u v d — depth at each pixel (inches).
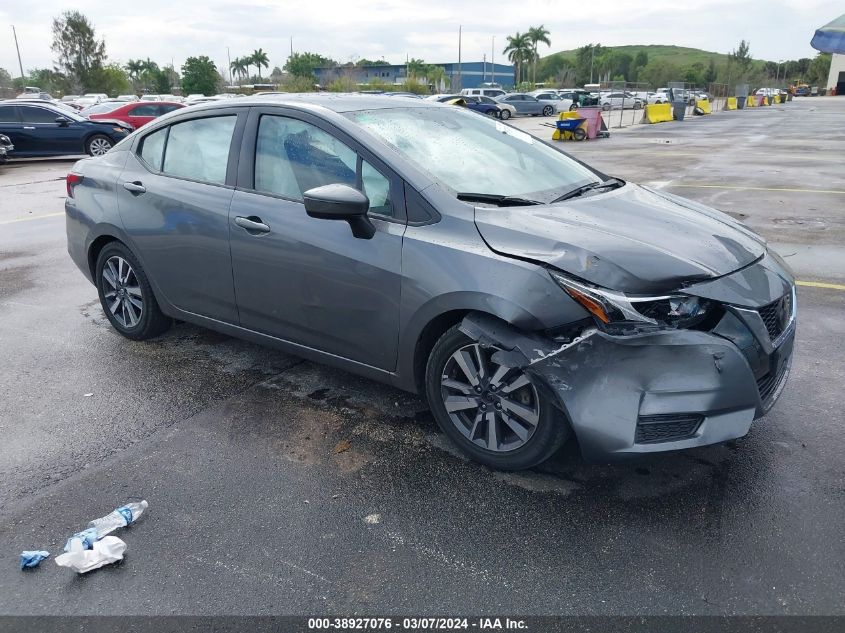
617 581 96.1
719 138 899.4
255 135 148.4
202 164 158.7
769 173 519.8
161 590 95.7
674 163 597.9
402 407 148.5
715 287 107.2
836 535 104.9
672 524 107.9
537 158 154.9
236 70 3885.3
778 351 115.3
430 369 125.8
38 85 3440.0
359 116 141.3
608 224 121.9
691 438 106.6
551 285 107.1
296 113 142.7
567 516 110.3
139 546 104.8
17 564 101.3
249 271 146.9
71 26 2266.2
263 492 118.3
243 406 149.9
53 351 182.5
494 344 112.3
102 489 119.6
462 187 130.0
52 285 245.4
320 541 105.4
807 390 152.6
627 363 103.8
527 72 4303.6
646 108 1290.6
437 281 117.5
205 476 123.3
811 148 732.0
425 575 98.0
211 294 158.2
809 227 322.3
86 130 684.7
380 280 125.6
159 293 173.0
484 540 105.0
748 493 115.5
